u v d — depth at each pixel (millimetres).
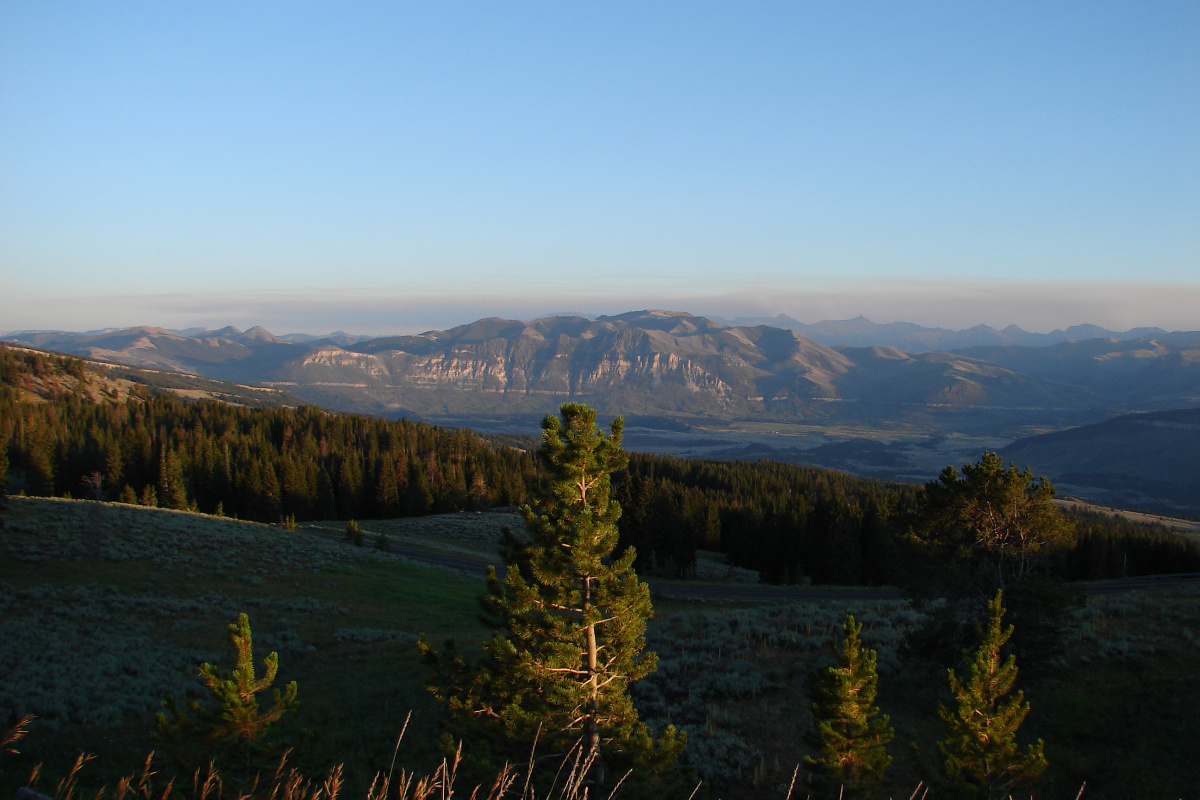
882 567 69125
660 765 11719
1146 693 18266
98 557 38094
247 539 50312
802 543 72875
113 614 28766
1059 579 19156
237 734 11828
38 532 41031
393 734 17844
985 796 11719
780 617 28250
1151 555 73250
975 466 20500
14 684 18406
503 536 13766
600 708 12391
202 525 52469
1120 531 95062
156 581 35562
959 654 18969
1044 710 18188
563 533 12602
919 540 21219
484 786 11734
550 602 12617
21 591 29641
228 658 24781
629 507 74375
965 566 19875
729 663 21875
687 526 77000
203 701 19734
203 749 11602
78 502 53406
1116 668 19797
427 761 15906
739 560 82875
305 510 90125
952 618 19328
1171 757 15688
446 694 13828
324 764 14844
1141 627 22781
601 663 13273
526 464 118000
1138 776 15312
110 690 19578
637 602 12781
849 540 69125
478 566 60781
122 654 23219
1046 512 19531
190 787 11250
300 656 26578
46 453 84562
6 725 15695
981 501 20078
